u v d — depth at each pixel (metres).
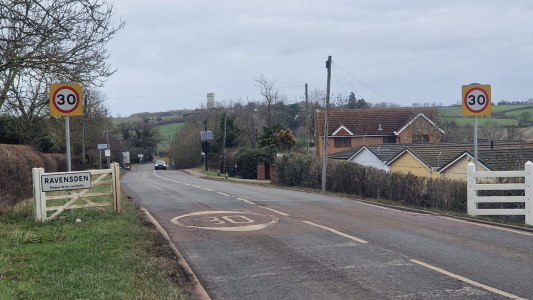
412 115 49.81
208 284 6.68
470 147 26.83
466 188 14.01
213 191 22.75
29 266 6.79
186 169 70.94
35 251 7.71
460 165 21.80
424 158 25.03
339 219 12.55
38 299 5.39
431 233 10.29
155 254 8.21
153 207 15.92
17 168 15.07
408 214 13.56
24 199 14.07
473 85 12.71
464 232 10.40
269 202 17.03
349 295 6.04
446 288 6.25
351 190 21.47
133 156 104.56
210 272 7.32
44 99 19.33
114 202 12.66
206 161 57.97
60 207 11.38
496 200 12.12
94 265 7.00
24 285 5.84
